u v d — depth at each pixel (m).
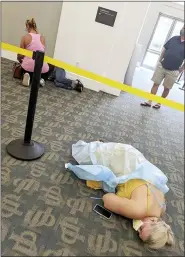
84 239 1.46
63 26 4.08
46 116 2.77
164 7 9.50
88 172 1.86
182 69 4.16
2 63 3.99
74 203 1.69
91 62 4.27
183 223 1.86
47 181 1.80
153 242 1.47
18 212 1.48
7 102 2.76
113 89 4.36
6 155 1.91
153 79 4.31
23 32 4.34
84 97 3.79
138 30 3.96
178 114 4.52
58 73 3.80
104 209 1.71
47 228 1.44
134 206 1.62
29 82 3.39
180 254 1.59
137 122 3.53
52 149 2.20
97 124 3.03
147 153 2.76
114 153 2.01
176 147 3.16
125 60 4.18
